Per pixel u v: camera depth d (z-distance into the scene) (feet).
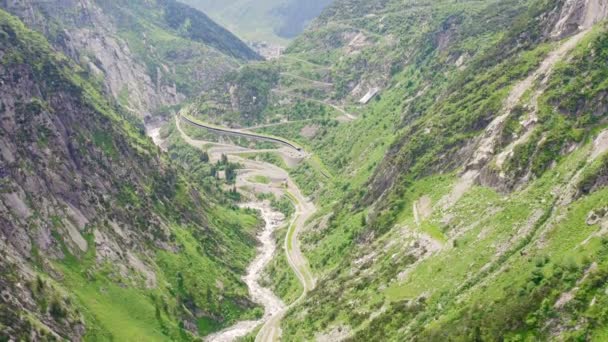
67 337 469.57
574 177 441.68
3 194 534.37
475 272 435.53
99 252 590.96
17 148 581.53
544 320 327.47
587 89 508.94
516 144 525.34
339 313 522.06
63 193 600.80
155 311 574.97
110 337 509.76
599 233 355.15
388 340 431.43
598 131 475.31
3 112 594.24
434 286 457.27
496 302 368.27
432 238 521.65
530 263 381.81
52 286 499.10
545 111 520.83
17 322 428.97
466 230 496.23
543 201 447.42
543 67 604.08
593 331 304.50
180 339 568.00
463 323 374.22
